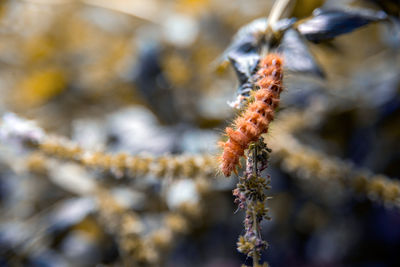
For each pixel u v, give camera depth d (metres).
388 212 0.37
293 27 0.24
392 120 0.35
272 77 0.22
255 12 0.43
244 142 0.21
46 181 0.38
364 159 0.37
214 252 0.41
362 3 0.29
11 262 0.31
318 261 0.40
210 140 0.31
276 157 0.27
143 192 0.33
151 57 0.36
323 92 0.35
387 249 0.38
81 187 0.32
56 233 0.32
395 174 0.36
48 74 0.41
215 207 0.36
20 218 0.38
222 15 0.43
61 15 0.45
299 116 0.34
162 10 0.43
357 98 0.36
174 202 0.29
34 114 0.42
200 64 0.41
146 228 0.31
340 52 0.30
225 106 0.35
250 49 0.24
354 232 0.39
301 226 0.40
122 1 0.43
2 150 0.32
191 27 0.39
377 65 0.39
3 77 0.44
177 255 0.40
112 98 0.44
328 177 0.26
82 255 0.33
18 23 0.43
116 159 0.25
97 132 0.37
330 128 0.37
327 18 0.24
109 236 0.33
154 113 0.36
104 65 0.44
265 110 0.21
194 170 0.25
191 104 0.37
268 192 0.35
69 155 0.25
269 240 0.40
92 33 0.46
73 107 0.43
